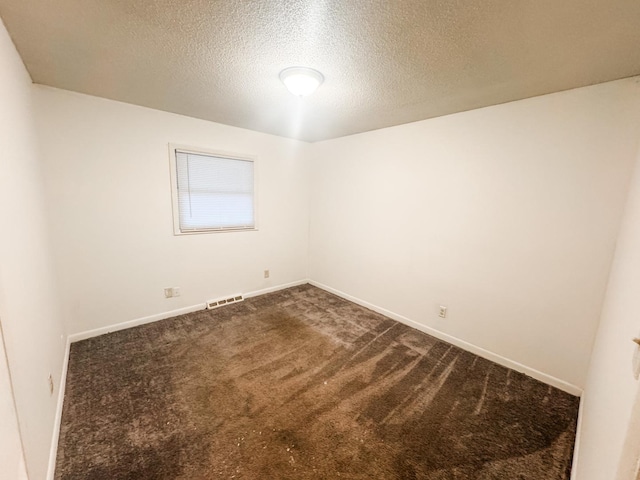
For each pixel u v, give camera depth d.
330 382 2.06
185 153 2.98
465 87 1.95
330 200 3.91
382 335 2.79
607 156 1.77
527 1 1.10
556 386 2.05
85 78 2.01
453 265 2.61
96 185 2.50
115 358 2.28
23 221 1.40
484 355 2.44
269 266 3.95
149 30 1.40
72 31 1.41
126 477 1.33
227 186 3.37
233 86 2.10
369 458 1.46
